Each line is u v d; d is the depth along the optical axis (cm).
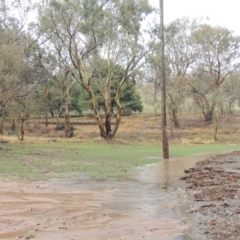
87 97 5897
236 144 3741
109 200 1146
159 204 1077
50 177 1578
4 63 2530
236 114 6712
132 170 1817
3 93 2720
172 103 4688
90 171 1759
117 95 4006
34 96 3903
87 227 850
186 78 5378
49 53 4000
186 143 3762
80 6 3475
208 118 5944
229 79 5391
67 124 4394
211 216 896
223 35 5603
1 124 4581
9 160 2048
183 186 1366
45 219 924
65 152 2622
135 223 873
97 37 3719
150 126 5691
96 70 4206
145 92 6881
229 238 727
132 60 3828
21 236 786
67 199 1154
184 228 810
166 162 2145
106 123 3956
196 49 5494
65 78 4353
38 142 3425
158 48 3806
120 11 3616
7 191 1252
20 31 3134
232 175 1578
